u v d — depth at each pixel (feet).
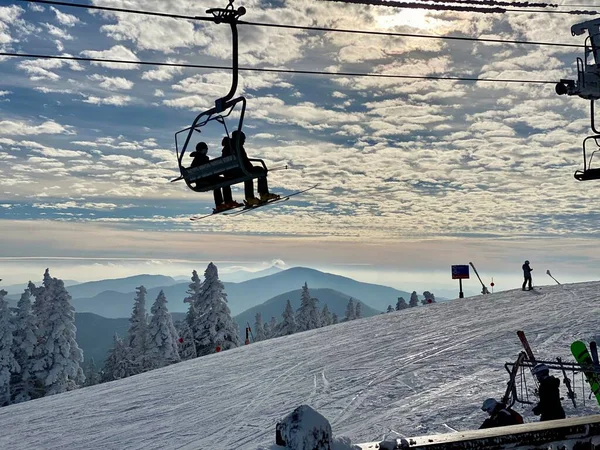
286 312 233.35
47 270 172.96
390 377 58.54
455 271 140.67
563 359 56.95
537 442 10.36
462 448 9.93
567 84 44.42
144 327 198.39
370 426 41.98
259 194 36.27
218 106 34.83
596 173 41.75
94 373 288.71
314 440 9.04
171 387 70.85
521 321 85.66
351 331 101.19
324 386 58.59
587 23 44.04
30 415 63.82
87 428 52.75
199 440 43.70
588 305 95.14
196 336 192.54
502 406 26.27
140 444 44.50
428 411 44.09
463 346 71.00
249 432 44.39
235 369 78.23
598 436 10.85
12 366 163.12
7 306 165.78
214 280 193.36
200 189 37.06
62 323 168.66
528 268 133.08
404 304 255.91
